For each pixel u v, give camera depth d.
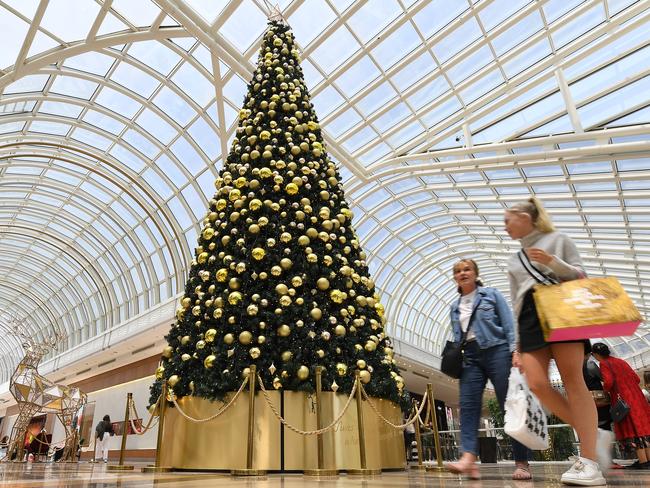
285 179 7.21
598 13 16.30
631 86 16.86
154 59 18.86
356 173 23.48
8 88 17.83
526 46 17.38
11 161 24.17
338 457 5.75
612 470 5.88
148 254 31.59
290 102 8.30
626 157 17.67
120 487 3.06
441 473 5.78
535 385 2.95
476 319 4.28
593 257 30.28
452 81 19.39
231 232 6.84
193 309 6.62
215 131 21.36
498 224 30.41
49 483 3.57
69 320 43.22
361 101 20.28
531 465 10.24
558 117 19.03
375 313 7.16
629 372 6.59
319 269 6.62
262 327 5.92
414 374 38.97
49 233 34.09
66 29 15.81
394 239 34.22
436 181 26.72
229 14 15.97
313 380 5.94
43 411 19.77
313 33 17.53
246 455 5.63
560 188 23.58
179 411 6.19
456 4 16.64
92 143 23.70
